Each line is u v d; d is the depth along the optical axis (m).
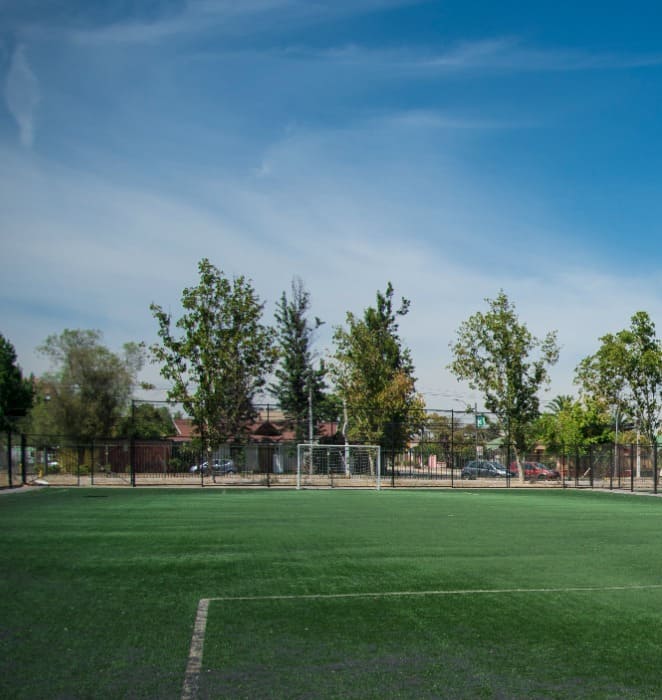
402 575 10.35
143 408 64.81
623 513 22.75
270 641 6.89
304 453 45.06
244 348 44.28
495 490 37.91
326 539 14.45
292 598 8.73
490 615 8.03
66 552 12.21
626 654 6.64
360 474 44.47
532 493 35.03
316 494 31.50
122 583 9.52
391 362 58.88
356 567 11.00
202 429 42.34
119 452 49.41
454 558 12.11
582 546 14.07
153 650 6.55
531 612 8.20
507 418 44.78
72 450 49.75
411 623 7.63
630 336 49.72
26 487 34.28
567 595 9.17
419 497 30.08
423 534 15.63
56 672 5.92
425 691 5.62
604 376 49.88
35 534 14.74
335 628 7.39
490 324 44.72
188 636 7.02
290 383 63.97
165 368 42.84
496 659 6.45
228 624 7.48
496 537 15.30
